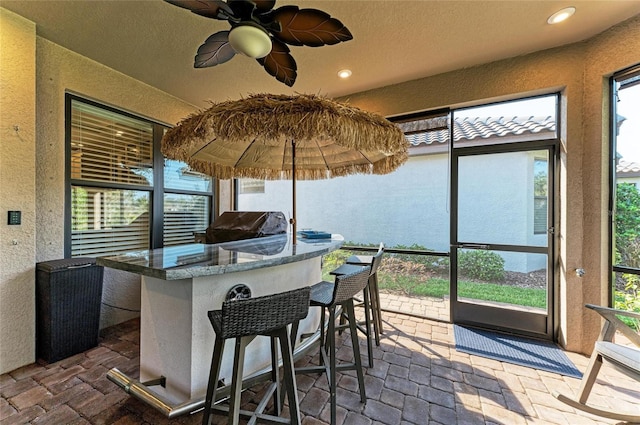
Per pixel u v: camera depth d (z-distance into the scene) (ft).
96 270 8.57
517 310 9.55
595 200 8.02
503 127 9.75
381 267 12.20
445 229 10.87
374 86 11.16
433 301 11.07
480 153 10.14
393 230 12.09
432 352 8.33
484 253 10.12
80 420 5.53
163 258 5.66
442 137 10.78
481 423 5.57
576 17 7.13
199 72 10.05
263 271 6.44
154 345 5.94
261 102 5.52
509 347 8.66
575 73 8.28
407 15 7.06
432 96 10.30
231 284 5.83
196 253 6.33
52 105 8.50
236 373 4.41
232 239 10.50
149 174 11.72
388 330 9.90
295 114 5.39
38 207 8.27
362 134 5.92
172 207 13.01
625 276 7.67
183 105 12.51
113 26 7.60
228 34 5.50
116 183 10.51
